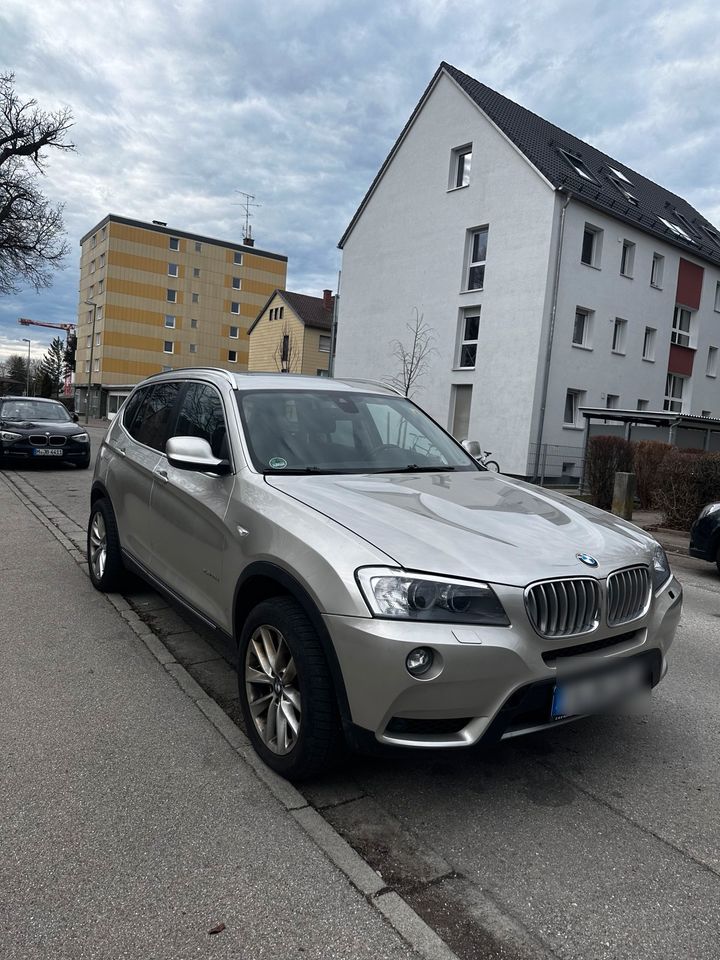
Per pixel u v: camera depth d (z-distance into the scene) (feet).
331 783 9.46
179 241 217.97
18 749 9.98
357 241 92.53
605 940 6.73
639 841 8.38
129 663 13.35
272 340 157.07
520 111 85.81
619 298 78.18
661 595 10.04
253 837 8.09
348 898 7.16
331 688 8.64
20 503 32.81
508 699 8.05
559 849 8.16
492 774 9.86
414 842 8.20
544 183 69.10
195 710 11.40
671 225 87.97
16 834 8.00
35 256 90.27
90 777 9.28
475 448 15.01
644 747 10.85
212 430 12.69
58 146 87.35
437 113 80.38
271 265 234.38
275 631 9.36
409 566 8.14
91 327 228.63
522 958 6.46
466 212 77.15
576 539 9.55
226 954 6.36
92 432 112.37
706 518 25.43
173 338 220.02
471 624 7.96
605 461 47.24
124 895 7.07
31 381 337.31
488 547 8.75
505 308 72.84
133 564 15.38
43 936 6.49
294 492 10.12
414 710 7.87
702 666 14.96
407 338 84.94
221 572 10.92
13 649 13.93
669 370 87.86
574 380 73.87
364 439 13.04
